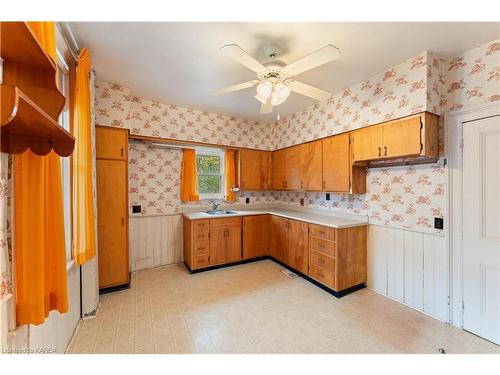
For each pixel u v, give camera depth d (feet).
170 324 6.83
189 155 12.50
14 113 2.14
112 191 8.80
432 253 7.25
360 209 9.61
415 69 6.91
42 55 3.09
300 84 6.26
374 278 8.99
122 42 6.23
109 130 8.73
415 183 7.70
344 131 9.36
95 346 5.84
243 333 6.43
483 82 6.29
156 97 10.30
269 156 14.37
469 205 6.50
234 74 8.12
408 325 6.81
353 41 6.16
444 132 6.98
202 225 11.07
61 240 4.18
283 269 11.43
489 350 5.77
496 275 6.06
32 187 3.50
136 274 10.69
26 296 3.40
